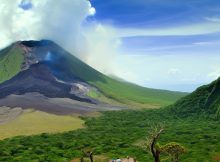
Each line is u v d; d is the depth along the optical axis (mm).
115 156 132250
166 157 123438
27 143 172000
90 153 95750
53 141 176750
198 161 122812
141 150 142625
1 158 140000
